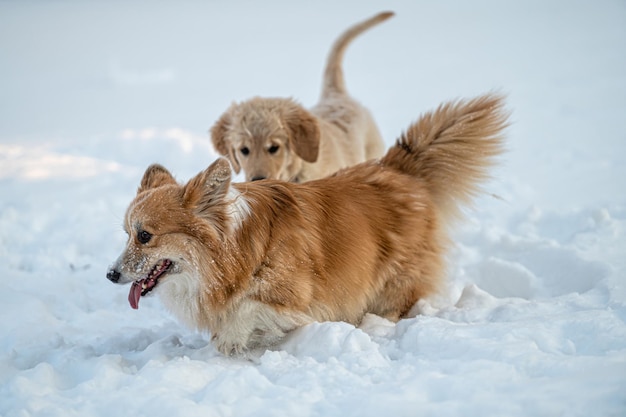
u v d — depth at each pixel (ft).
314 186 23.82
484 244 32.99
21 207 42.39
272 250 21.44
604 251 28.63
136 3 261.65
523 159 50.31
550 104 70.18
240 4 249.34
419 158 26.35
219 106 81.82
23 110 83.92
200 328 22.02
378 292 24.43
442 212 26.58
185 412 15.65
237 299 21.12
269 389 16.99
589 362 16.39
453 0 224.12
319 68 108.68
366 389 16.63
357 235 23.17
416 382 16.37
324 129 38.50
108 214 41.01
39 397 17.12
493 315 22.35
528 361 16.90
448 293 26.04
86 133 67.41
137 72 113.80
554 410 14.42
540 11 175.42
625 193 39.40
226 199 20.65
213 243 20.58
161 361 19.74
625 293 22.36
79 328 25.05
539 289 27.89
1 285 28.66
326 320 22.91
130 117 77.25
